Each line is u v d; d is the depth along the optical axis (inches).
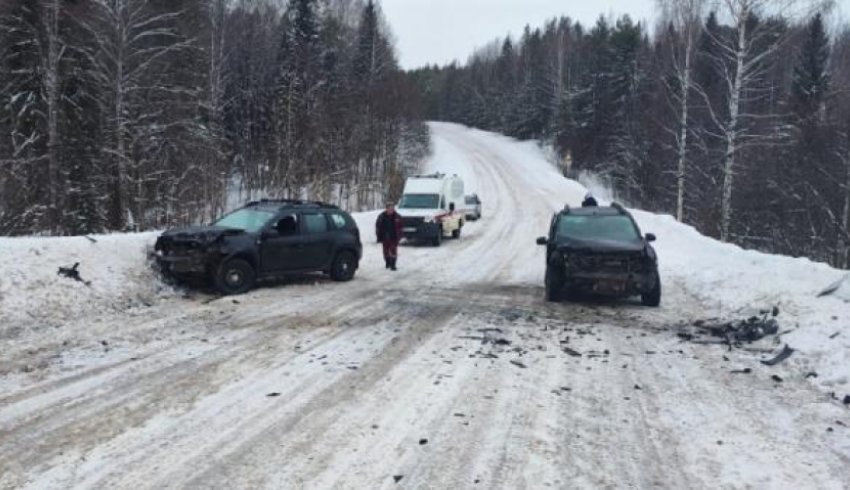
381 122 2427.4
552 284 474.6
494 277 611.2
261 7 2253.9
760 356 330.6
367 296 489.7
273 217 522.0
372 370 293.0
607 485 185.3
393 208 650.2
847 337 319.6
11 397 246.1
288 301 459.5
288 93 1913.1
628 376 293.6
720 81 1494.8
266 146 1967.3
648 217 1070.4
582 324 404.2
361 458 199.5
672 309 457.7
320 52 2349.9
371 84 2536.9
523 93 4092.0
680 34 1218.6
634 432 226.1
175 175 1355.8
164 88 1132.5
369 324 389.7
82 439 208.4
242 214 539.8
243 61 2057.1
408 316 416.5
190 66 1343.5
